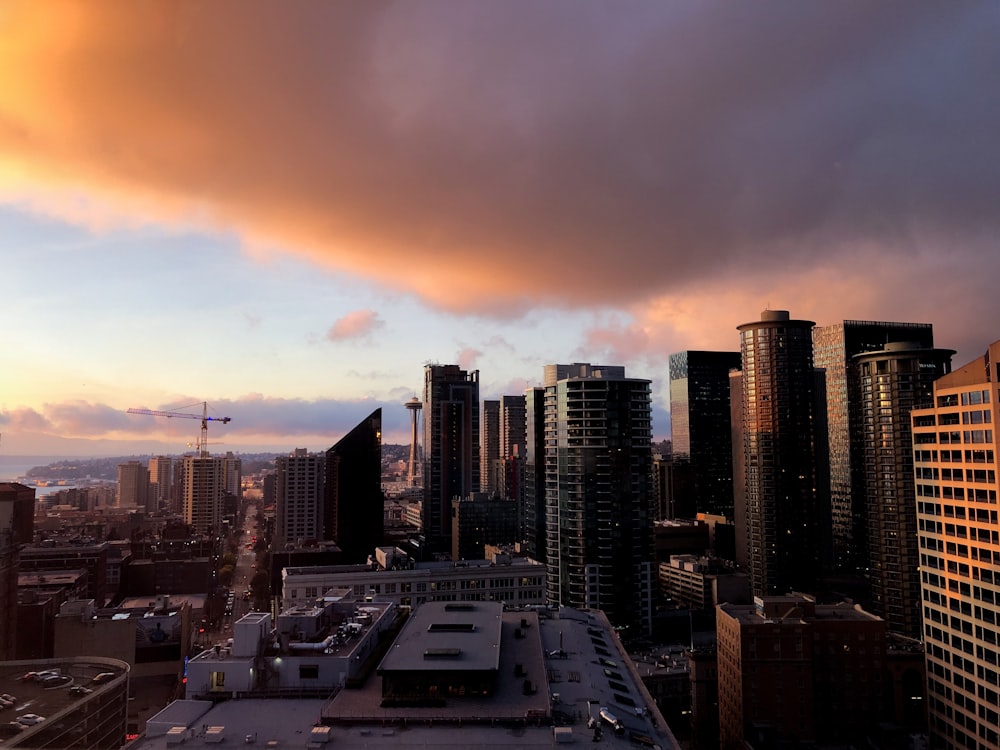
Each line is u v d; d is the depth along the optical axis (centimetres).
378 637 9644
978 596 15338
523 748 6469
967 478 15762
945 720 16275
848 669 18262
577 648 9631
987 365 15500
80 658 12862
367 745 6506
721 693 19538
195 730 6856
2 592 17800
